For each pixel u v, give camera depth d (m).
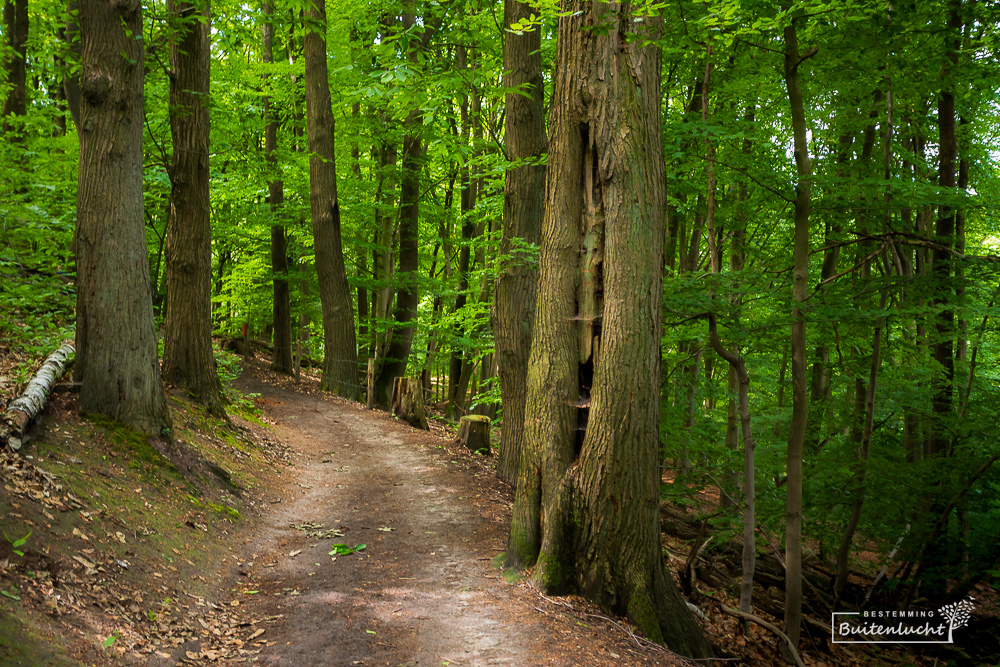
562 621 4.64
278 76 15.55
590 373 5.50
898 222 6.54
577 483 5.29
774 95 8.09
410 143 16.48
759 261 8.63
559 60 5.52
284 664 3.74
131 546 4.74
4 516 4.02
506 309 9.12
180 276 8.88
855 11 5.26
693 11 5.21
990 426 7.20
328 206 15.23
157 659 3.54
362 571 5.52
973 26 6.48
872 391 7.65
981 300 6.95
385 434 11.84
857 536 9.36
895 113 8.17
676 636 5.07
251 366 17.48
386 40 6.38
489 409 18.92
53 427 5.61
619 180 5.20
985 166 10.06
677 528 9.38
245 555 5.67
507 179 9.05
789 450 6.10
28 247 9.18
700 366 9.92
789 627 6.05
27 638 3.15
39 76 16.30
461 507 7.61
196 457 6.97
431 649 4.07
